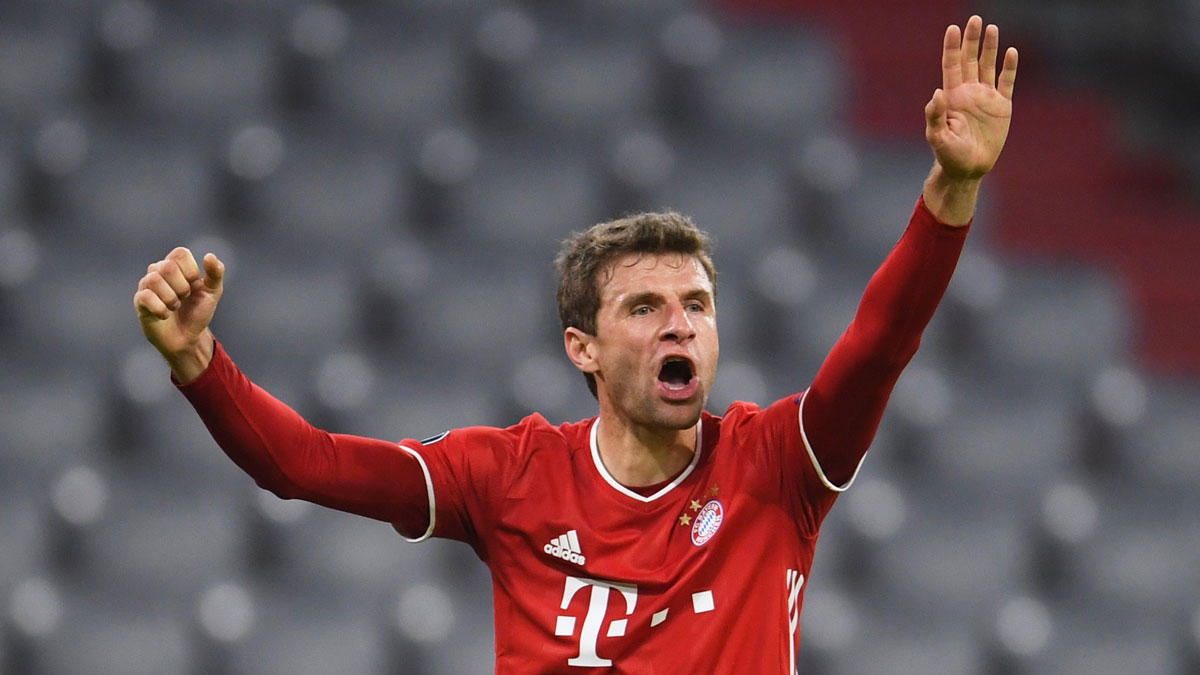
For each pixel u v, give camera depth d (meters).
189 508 22.66
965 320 28.91
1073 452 28.00
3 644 20.80
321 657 21.27
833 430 9.05
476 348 25.89
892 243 29.70
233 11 30.86
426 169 27.92
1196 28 37.19
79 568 22.16
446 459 9.71
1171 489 27.86
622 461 9.55
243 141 27.20
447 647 21.59
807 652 22.84
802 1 35.75
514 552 9.52
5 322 24.98
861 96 34.28
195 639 21.22
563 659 9.12
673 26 31.73
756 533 9.19
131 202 26.56
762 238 28.39
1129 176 35.03
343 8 31.50
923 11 36.47
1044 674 23.70
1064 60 37.00
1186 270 33.16
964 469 26.52
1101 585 25.62
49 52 28.45
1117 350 29.55
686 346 9.26
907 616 23.88
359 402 23.50
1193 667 24.58
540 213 27.84
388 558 22.77
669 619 9.07
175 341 8.94
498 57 30.16
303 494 9.36
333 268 26.03
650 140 28.86
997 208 33.72
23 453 23.25
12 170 26.58
